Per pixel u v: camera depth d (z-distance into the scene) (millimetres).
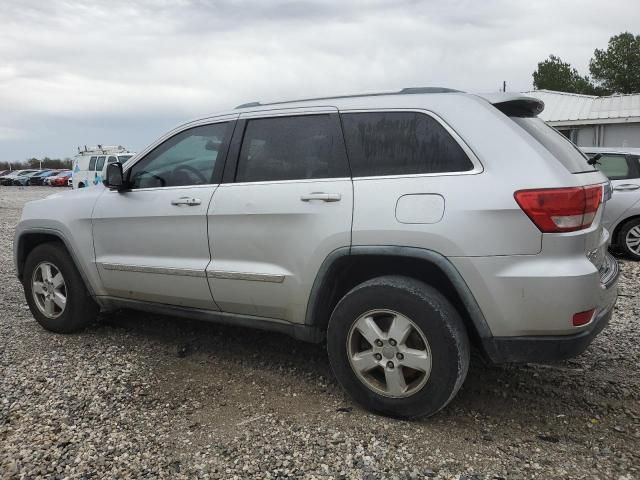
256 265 3590
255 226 3566
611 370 3904
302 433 3102
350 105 3436
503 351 2965
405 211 3066
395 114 3283
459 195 2953
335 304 3533
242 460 2844
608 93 41750
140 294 4270
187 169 4027
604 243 3295
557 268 2795
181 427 3193
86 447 2973
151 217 4051
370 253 3148
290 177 3529
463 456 2848
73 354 4344
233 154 3793
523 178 2863
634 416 3266
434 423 3191
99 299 4566
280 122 3672
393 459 2824
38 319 4898
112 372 3982
